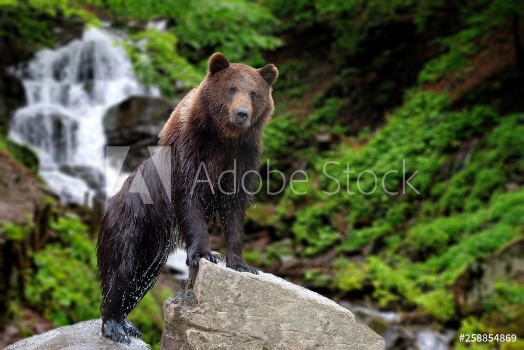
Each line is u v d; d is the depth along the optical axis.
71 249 12.72
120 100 21.62
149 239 5.77
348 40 22.98
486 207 15.63
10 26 22.42
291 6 25.41
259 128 5.64
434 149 17.94
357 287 14.27
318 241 16.89
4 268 10.37
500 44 20.05
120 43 16.88
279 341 5.15
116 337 5.77
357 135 20.66
